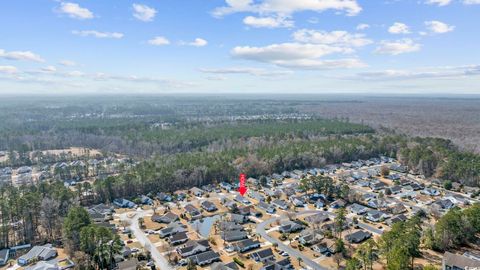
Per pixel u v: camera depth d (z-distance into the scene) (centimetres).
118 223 12731
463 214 10781
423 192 16250
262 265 9681
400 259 8594
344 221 12100
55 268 9300
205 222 12850
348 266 8769
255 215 13550
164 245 10900
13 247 10775
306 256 10212
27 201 11431
